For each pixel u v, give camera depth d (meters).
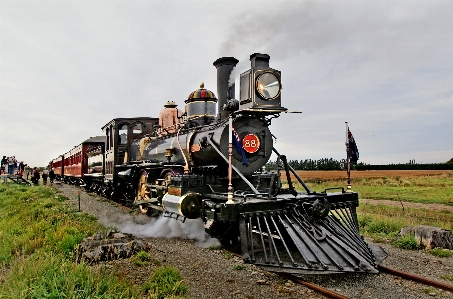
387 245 7.59
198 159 8.03
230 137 5.86
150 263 5.84
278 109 6.75
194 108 9.31
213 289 4.84
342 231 6.10
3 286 4.54
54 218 9.41
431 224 9.79
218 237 6.71
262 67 6.71
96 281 4.52
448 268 5.90
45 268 4.88
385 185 29.17
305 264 5.17
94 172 18.06
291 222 5.74
